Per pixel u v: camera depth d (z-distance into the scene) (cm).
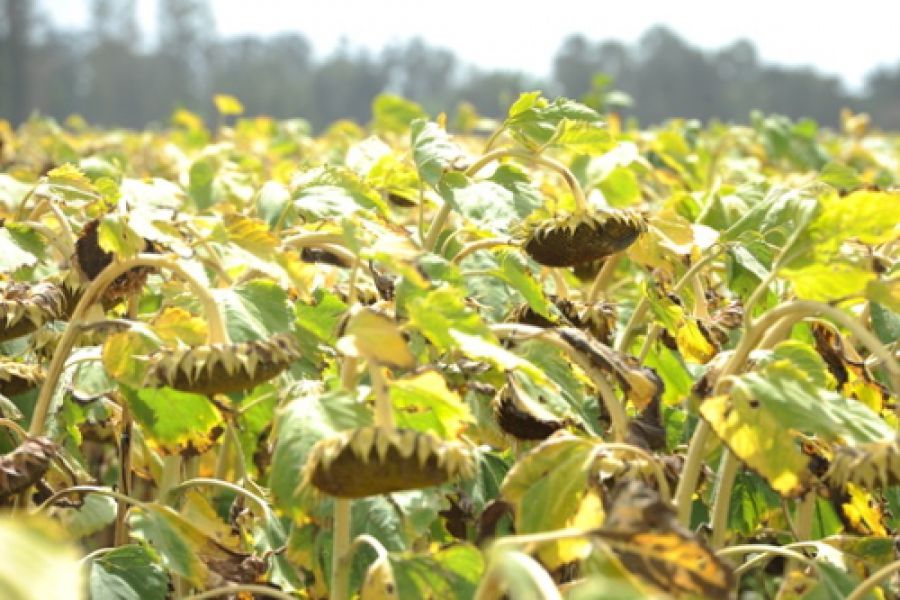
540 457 301
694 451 302
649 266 374
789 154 926
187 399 345
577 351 321
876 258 361
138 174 959
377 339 288
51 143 998
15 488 313
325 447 281
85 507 397
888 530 366
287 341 298
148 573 346
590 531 271
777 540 397
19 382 353
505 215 360
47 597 228
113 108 12300
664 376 379
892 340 361
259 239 340
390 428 280
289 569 347
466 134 1277
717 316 373
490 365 348
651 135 800
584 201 351
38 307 338
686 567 271
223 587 318
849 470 286
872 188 302
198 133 1067
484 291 406
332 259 379
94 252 345
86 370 365
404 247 304
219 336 304
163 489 373
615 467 301
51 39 11731
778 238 378
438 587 301
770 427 293
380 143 413
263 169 779
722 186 496
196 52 12769
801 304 298
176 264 311
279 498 289
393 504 330
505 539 269
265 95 12912
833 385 361
